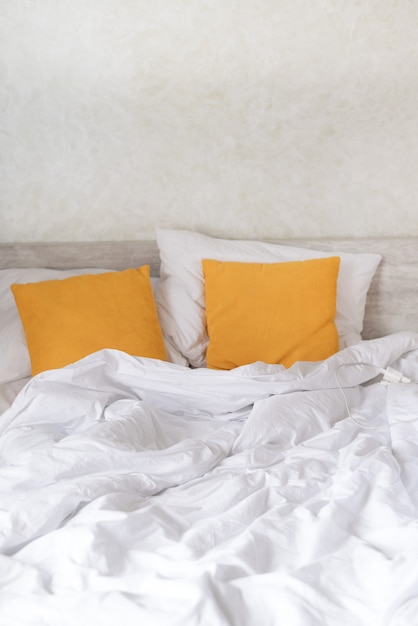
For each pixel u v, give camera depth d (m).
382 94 2.92
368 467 1.65
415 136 2.95
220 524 1.43
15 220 3.07
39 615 1.17
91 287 2.57
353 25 2.87
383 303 2.97
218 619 1.11
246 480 1.64
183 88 2.93
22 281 2.78
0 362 2.44
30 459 1.65
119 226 3.06
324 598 1.18
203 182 3.01
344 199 3.02
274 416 1.98
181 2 2.85
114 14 2.86
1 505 1.52
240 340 2.58
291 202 3.02
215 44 2.89
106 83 2.93
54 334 2.44
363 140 2.96
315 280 2.64
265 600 1.18
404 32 2.87
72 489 1.52
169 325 2.69
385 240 2.90
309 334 2.58
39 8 2.86
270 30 2.88
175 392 2.14
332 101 2.93
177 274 2.81
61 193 3.03
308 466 1.74
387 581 1.22
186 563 1.27
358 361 2.34
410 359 2.49
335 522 1.43
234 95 2.93
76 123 2.97
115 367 2.15
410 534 1.37
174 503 1.56
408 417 2.01
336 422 2.08
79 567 1.28
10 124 2.98
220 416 2.17
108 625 1.13
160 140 2.98
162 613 1.13
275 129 2.96
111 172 3.01
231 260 2.80
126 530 1.39
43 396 1.94
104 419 1.99
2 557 1.32
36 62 2.91
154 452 1.71
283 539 1.39
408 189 3.00
